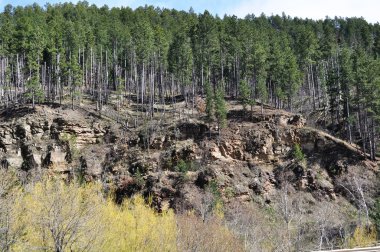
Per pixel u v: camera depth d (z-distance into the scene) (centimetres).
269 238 3662
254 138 5925
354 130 6612
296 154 5688
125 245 2175
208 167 5450
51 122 6053
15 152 5588
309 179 5481
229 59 8169
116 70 8138
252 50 7344
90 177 5391
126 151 5812
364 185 5284
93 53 8112
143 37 7731
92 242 1850
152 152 5797
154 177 5272
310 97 8294
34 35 6994
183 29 8856
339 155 5750
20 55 7631
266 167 5731
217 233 2878
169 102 7612
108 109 6881
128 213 2427
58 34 7488
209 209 4388
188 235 2564
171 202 4928
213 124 6128
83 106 6806
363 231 3684
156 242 2317
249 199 5194
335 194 5338
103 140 6075
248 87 6819
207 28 7912
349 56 7569
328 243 3644
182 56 7338
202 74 7862
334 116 7112
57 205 1766
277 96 7044
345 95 6306
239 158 5791
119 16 10550
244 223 4078
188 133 6044
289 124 6209
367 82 5878
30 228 1781
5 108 6475
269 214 4797
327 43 8731
